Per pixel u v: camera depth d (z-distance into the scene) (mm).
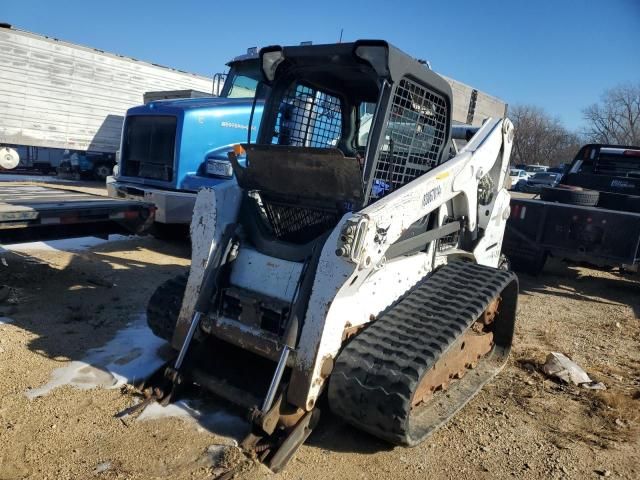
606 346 5488
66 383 3703
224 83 8891
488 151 4398
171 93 12492
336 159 3156
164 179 7605
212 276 3605
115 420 3311
